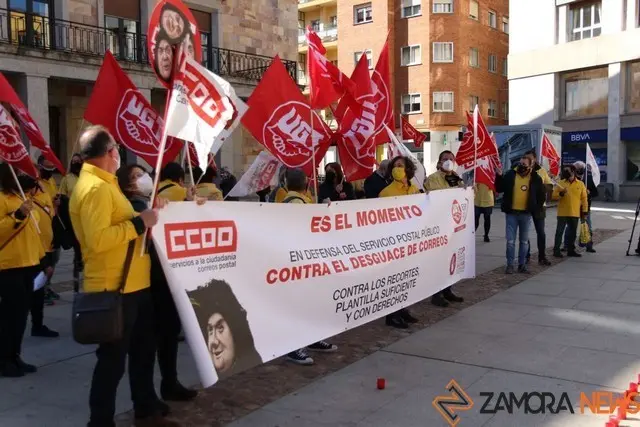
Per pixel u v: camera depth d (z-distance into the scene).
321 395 4.64
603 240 13.29
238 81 21.75
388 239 6.02
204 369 3.84
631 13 26.84
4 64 15.22
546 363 5.28
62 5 17.03
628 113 27.19
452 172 8.29
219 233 4.18
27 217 5.01
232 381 4.96
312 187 6.36
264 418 4.22
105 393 3.61
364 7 38.62
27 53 15.65
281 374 5.12
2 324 5.02
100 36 17.94
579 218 11.36
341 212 5.42
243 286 4.36
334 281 5.25
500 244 12.80
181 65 3.82
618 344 5.79
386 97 7.66
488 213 13.02
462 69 36.56
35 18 16.59
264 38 23.62
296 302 4.85
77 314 3.45
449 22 36.09
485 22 38.53
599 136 28.25
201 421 4.17
